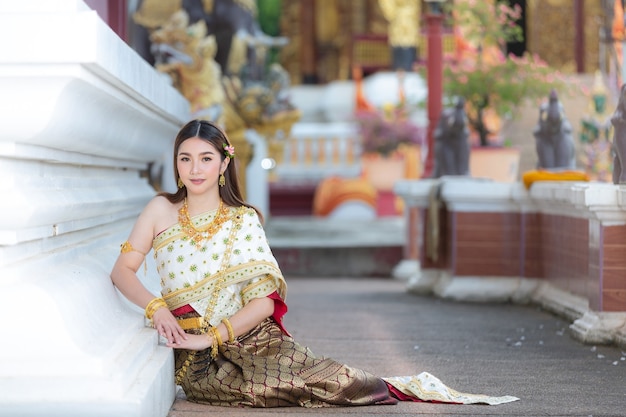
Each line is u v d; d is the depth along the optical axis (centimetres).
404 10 2105
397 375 510
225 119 1139
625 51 870
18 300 331
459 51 1360
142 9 1077
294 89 2248
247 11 1159
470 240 917
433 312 823
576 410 420
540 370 527
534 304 871
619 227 621
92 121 400
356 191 1716
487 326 723
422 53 2116
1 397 322
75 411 322
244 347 427
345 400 419
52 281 352
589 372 521
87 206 430
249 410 412
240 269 427
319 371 420
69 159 419
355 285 1188
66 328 331
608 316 627
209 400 423
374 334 677
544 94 1116
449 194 917
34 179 371
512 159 1093
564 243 793
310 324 736
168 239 432
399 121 1714
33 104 337
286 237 1480
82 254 436
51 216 371
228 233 432
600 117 1299
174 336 414
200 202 436
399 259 1338
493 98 1125
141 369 369
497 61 1151
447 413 410
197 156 428
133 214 602
